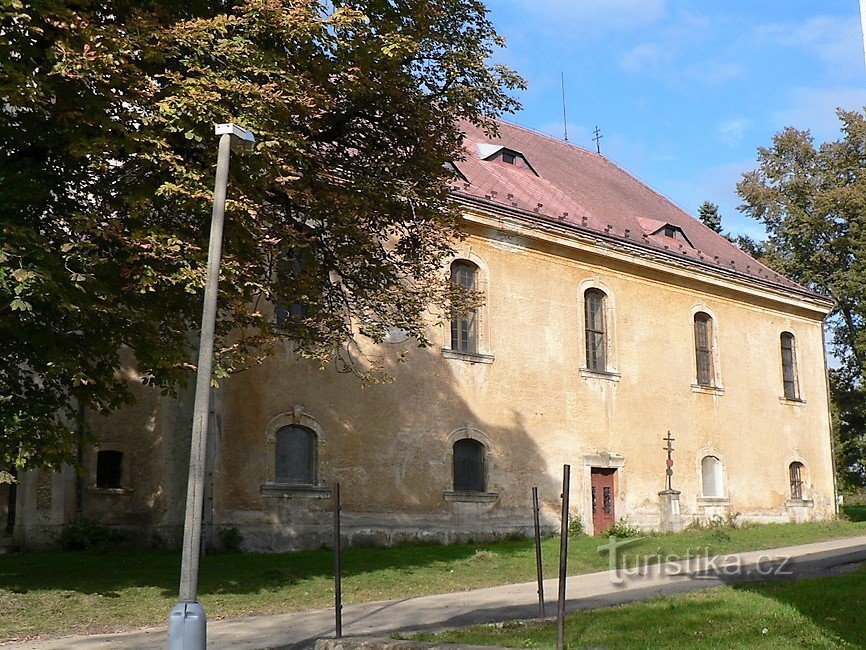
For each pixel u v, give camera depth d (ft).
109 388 55.16
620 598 49.19
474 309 62.34
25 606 46.47
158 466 70.95
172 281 44.21
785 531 98.27
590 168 125.59
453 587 57.67
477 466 84.28
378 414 77.77
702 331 109.81
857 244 124.26
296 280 54.03
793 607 40.60
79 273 43.98
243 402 70.59
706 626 36.40
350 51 51.42
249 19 47.83
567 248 93.91
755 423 112.78
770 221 146.72
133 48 45.47
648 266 101.60
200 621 30.76
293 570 60.13
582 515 91.25
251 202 46.34
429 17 56.24
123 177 46.52
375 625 43.04
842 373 146.41
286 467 72.49
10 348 47.75
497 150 103.35
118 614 46.06
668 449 101.14
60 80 44.19
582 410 93.25
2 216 44.55
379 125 58.08
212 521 67.41
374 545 75.46
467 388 83.97
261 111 45.80
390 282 59.47
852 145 139.23
